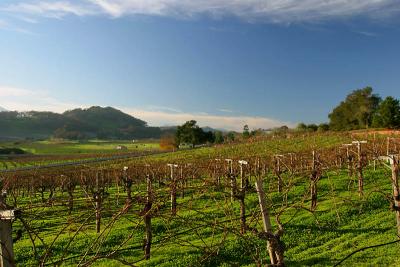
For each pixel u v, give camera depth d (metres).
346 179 30.67
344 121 113.94
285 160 34.44
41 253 16.89
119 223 20.97
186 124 114.50
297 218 19.70
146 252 15.31
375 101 111.38
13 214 6.03
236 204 22.61
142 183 38.72
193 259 14.80
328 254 14.89
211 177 30.59
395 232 17.02
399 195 11.77
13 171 42.97
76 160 76.31
